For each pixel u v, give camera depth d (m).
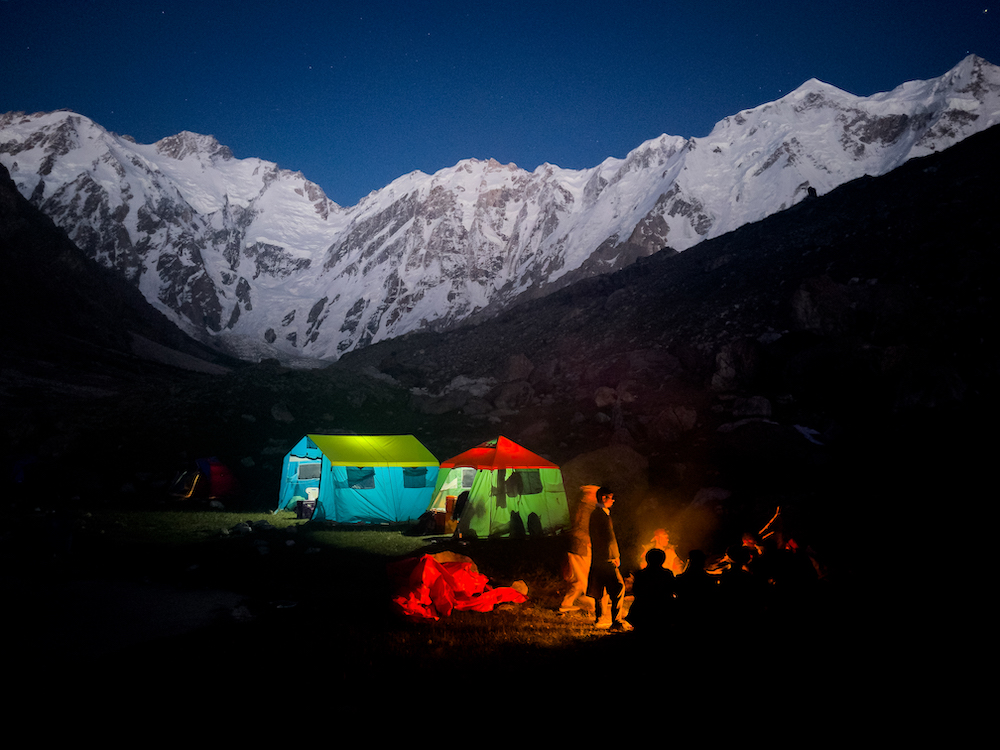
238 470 22.38
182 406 27.41
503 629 7.69
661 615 6.70
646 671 6.01
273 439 25.41
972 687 5.22
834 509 12.40
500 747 4.45
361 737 4.59
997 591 7.73
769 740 4.50
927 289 25.19
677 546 13.27
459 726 4.77
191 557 12.08
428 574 8.95
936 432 15.23
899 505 11.65
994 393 17.45
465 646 6.89
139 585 9.93
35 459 19.48
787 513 12.87
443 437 26.89
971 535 9.73
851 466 15.12
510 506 15.40
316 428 27.19
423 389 34.44
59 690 5.52
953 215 30.69
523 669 6.09
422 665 6.20
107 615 8.21
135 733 4.64
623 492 17.20
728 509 14.60
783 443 17.69
